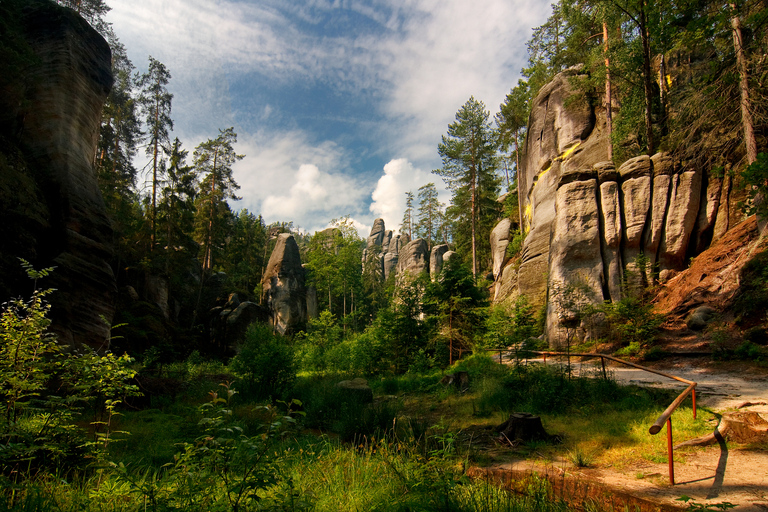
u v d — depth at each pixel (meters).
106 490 3.41
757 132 14.68
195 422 6.61
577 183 17.97
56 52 15.79
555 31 27.78
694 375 9.92
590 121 24.52
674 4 14.82
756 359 9.98
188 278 37.94
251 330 12.78
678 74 19.53
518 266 27.77
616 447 5.74
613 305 14.38
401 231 95.19
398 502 3.44
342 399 9.36
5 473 3.50
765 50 13.75
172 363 23.38
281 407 9.77
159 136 32.53
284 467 4.25
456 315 17.80
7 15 14.96
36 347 4.26
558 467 5.09
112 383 4.47
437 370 15.84
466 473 4.70
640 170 17.06
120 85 33.16
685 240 15.84
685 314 13.61
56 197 13.88
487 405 9.20
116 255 28.69
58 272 12.27
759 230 13.22
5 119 13.73
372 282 69.31
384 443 5.29
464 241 41.84
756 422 5.62
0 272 10.81
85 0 27.09
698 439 5.48
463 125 37.84
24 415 4.57
